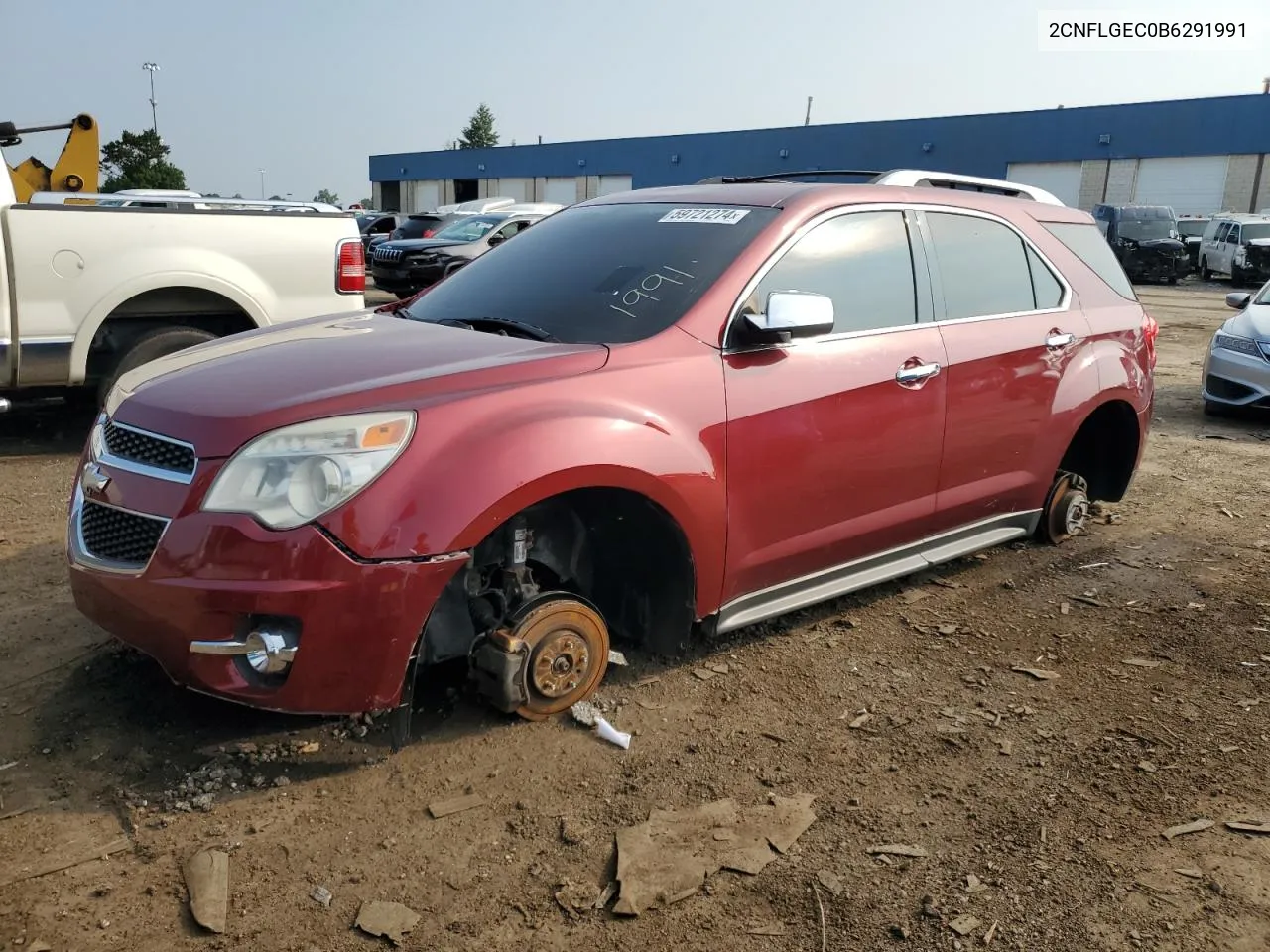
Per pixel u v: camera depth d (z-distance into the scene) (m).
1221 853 2.82
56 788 2.95
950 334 4.29
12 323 6.13
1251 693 3.78
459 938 2.44
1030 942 2.46
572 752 3.23
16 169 10.66
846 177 4.79
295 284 7.11
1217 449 8.06
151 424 3.02
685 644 3.71
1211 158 36.72
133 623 2.93
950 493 4.41
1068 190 40.09
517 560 3.27
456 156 57.88
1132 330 5.30
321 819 2.86
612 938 2.45
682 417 3.36
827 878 2.68
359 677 2.85
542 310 3.79
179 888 2.57
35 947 2.34
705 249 3.80
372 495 2.79
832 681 3.80
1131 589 4.83
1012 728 3.50
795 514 3.76
